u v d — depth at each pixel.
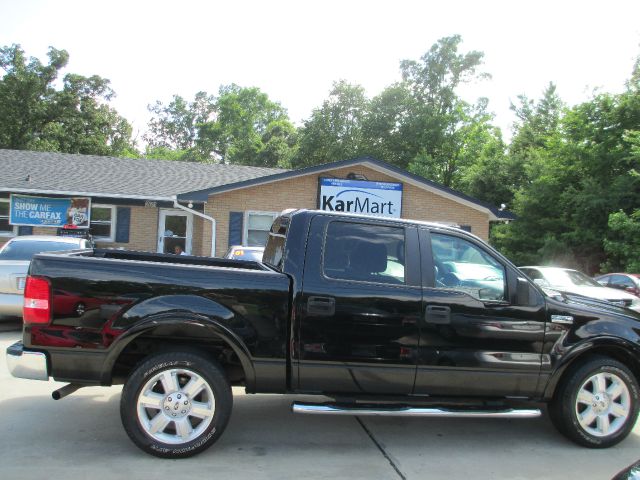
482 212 17.62
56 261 4.00
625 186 20.28
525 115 40.91
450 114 36.47
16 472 3.71
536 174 24.09
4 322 9.36
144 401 3.99
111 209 16.78
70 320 3.95
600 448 4.58
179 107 59.53
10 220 15.61
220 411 4.06
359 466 4.05
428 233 4.53
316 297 4.18
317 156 37.59
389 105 35.69
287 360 4.16
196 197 15.55
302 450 4.34
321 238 4.36
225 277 4.12
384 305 4.25
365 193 16.80
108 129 39.81
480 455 4.38
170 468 3.87
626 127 21.38
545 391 4.49
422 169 32.31
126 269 4.03
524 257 23.17
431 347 4.29
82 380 3.97
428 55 37.12
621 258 19.72
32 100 34.50
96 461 3.95
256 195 16.36
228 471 3.86
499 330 4.37
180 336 4.29
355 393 4.31
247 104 57.25
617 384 4.59
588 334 4.52
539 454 4.43
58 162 18.58
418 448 4.49
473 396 4.43
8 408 5.08
